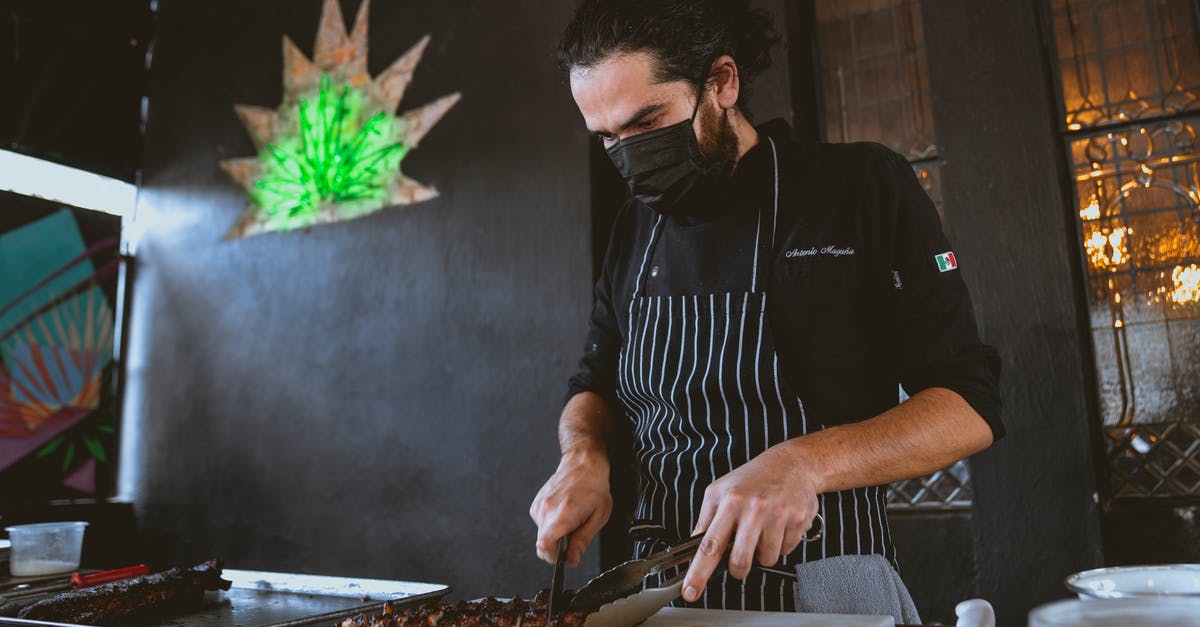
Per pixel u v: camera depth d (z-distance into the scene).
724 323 1.32
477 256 3.44
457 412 3.38
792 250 1.31
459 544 3.29
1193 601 0.59
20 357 3.77
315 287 3.79
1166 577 0.78
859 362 1.28
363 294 3.67
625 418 1.58
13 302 3.77
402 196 3.65
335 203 3.80
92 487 4.00
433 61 3.68
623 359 1.47
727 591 1.22
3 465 3.66
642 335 1.42
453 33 3.65
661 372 1.37
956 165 2.84
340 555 3.53
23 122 3.86
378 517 3.47
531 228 3.35
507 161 3.44
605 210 3.34
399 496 3.44
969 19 2.88
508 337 3.32
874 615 1.08
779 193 1.36
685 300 1.37
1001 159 2.78
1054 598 2.53
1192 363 2.63
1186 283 2.67
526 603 1.11
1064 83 2.87
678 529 1.30
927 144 3.05
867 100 3.16
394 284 3.61
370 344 3.61
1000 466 2.65
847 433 1.11
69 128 4.04
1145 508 2.61
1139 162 2.77
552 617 0.99
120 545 3.94
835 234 1.30
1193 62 2.73
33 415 3.79
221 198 4.10
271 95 4.05
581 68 1.30
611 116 1.30
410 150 3.67
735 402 1.29
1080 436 2.56
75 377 3.98
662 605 1.09
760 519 0.98
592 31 1.29
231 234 4.04
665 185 1.34
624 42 1.26
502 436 3.27
